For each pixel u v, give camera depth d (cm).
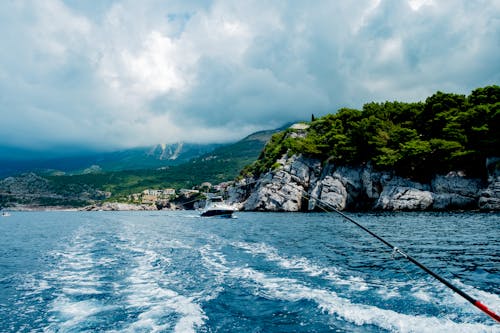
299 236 2744
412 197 7006
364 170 8162
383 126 8212
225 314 862
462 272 1320
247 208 10494
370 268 1415
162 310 908
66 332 767
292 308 897
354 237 2584
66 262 1766
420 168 7250
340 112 10181
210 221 5706
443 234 2641
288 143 10625
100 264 1666
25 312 925
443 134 7200
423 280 1193
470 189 6500
